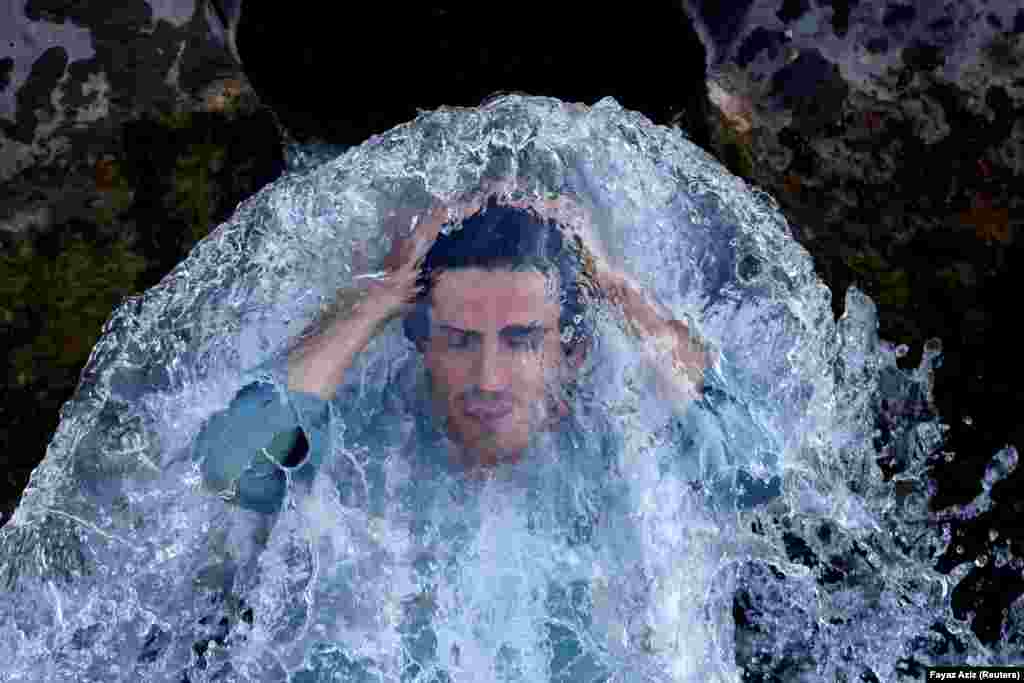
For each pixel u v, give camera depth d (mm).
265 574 2564
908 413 3291
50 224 3332
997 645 3184
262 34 2639
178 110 3318
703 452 2654
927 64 3254
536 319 2445
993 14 3236
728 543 2762
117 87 3322
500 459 2504
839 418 3229
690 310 2926
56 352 3326
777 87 3199
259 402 2477
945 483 3256
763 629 3139
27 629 2820
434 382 2486
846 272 3295
